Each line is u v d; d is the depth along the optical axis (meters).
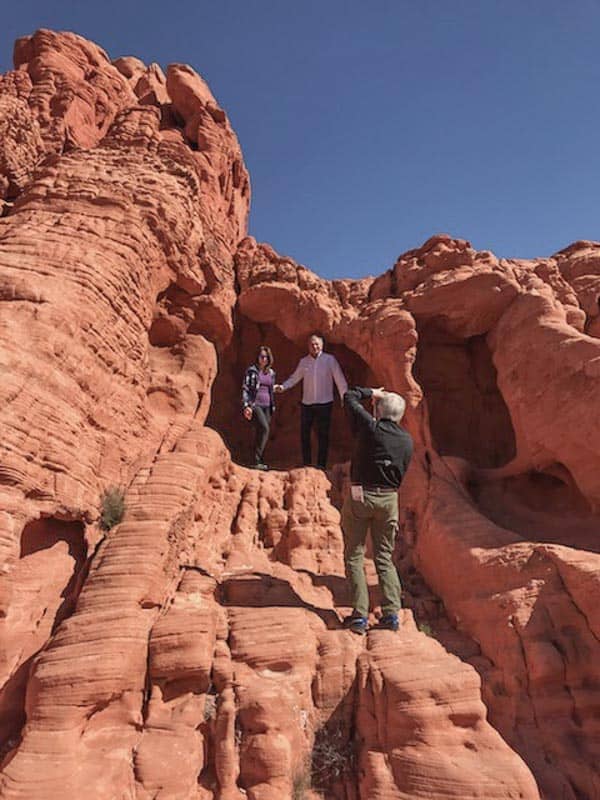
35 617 5.30
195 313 9.62
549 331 8.69
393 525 5.93
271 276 11.64
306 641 5.36
